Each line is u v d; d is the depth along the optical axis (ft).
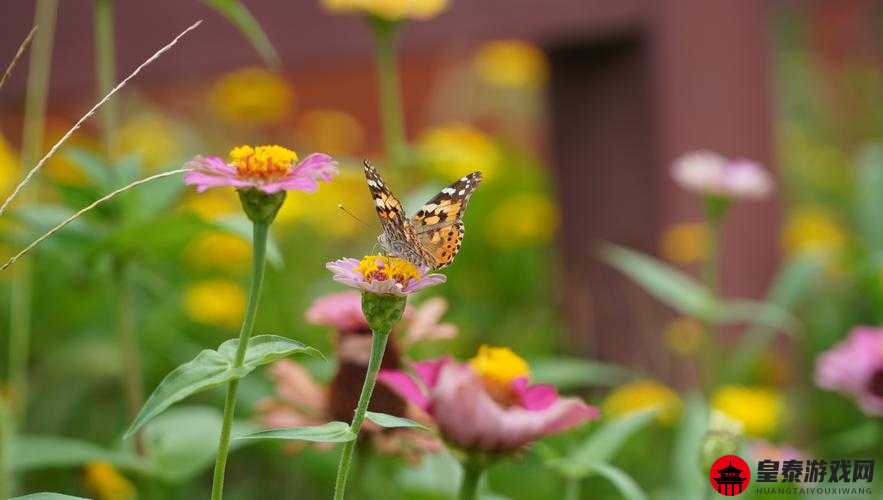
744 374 6.17
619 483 3.62
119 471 4.20
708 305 5.04
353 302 3.77
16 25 4.92
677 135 6.29
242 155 3.05
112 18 5.11
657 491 5.02
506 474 4.97
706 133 6.38
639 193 6.39
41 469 4.47
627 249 6.50
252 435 3.05
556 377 4.49
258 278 3.05
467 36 5.90
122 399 5.42
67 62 5.02
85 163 4.09
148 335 5.54
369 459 3.73
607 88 6.46
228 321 5.88
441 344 5.90
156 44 5.20
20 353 4.25
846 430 6.15
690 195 6.28
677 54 6.29
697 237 6.17
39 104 4.11
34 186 4.13
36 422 5.10
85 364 5.25
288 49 5.48
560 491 4.94
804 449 5.90
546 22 6.06
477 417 3.35
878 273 6.27
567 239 6.84
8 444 3.76
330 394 3.75
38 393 5.20
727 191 4.89
